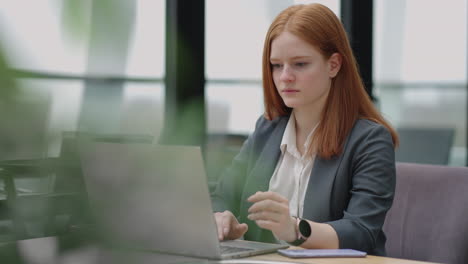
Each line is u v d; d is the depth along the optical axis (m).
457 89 4.36
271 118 1.70
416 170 1.67
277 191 1.59
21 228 1.12
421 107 4.30
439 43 4.31
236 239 1.32
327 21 1.42
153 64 2.59
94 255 0.99
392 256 1.62
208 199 0.96
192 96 2.73
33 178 0.38
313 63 1.40
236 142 2.97
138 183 1.03
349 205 1.37
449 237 1.54
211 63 2.85
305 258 1.08
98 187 1.07
